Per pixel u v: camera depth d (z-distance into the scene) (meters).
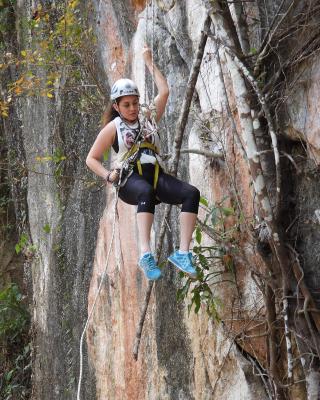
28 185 23.44
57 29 17.97
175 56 13.05
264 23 10.40
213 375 11.72
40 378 21.62
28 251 23.33
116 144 10.40
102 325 16.56
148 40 13.81
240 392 11.13
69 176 19.28
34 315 22.75
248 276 10.81
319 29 9.34
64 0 18.56
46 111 20.95
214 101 11.52
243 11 10.52
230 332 11.07
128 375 15.05
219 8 10.00
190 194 10.02
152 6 13.26
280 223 10.09
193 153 12.05
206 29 10.22
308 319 9.53
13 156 24.89
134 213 14.85
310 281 9.93
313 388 9.61
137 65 14.77
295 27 9.73
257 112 10.09
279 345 10.25
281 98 9.84
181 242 9.98
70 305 19.06
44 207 21.69
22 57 22.41
